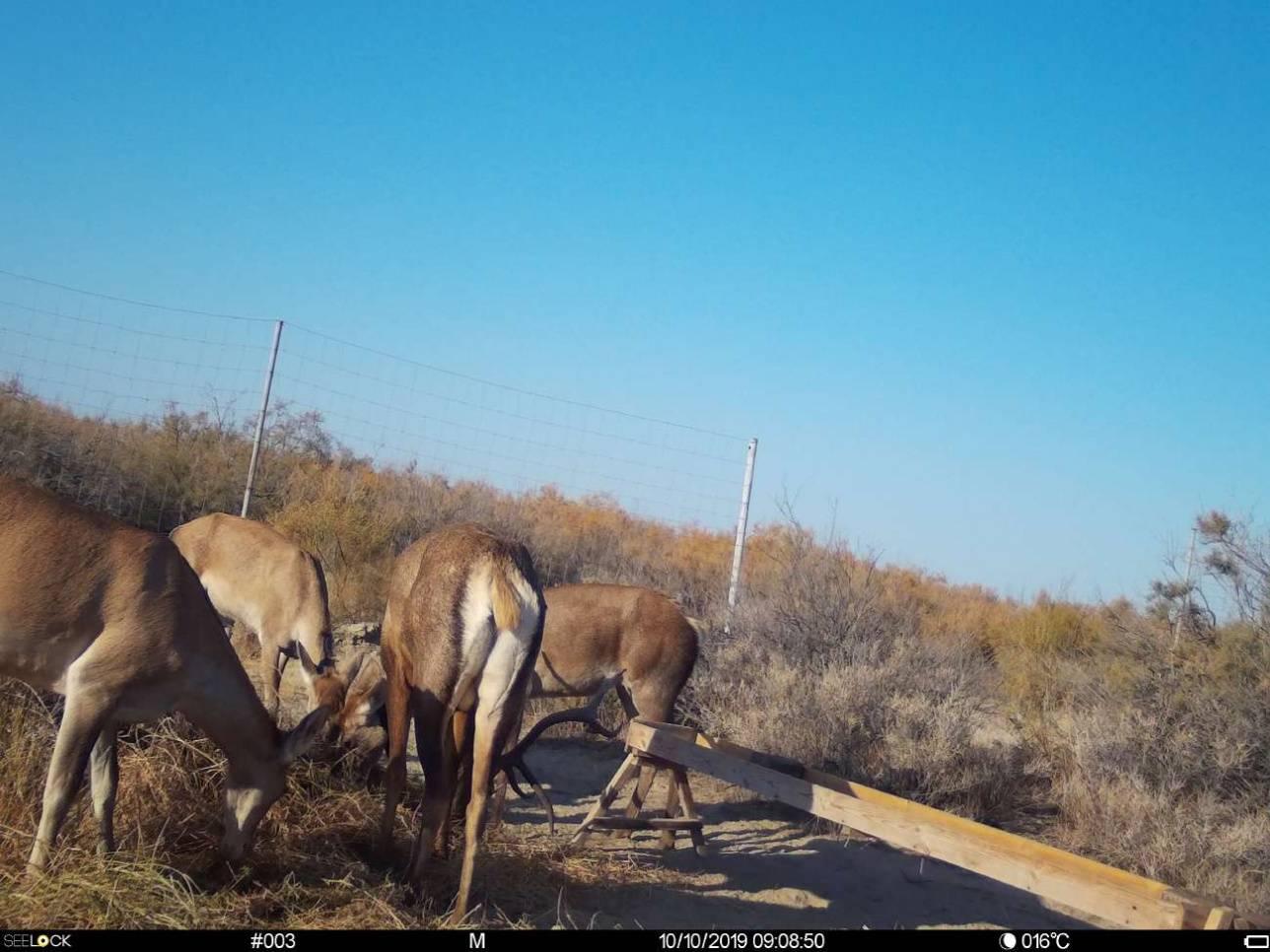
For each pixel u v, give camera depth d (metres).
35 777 3.84
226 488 11.09
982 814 6.43
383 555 10.41
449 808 4.23
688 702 7.81
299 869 3.93
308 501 10.87
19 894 3.25
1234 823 6.02
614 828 4.89
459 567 3.91
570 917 4.08
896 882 5.19
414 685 3.93
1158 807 5.94
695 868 5.05
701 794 6.54
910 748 6.62
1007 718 7.98
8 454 9.55
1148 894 3.20
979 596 17.50
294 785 4.44
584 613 5.64
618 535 13.98
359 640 7.66
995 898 5.07
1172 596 8.26
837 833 5.92
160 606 3.51
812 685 7.36
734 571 10.14
